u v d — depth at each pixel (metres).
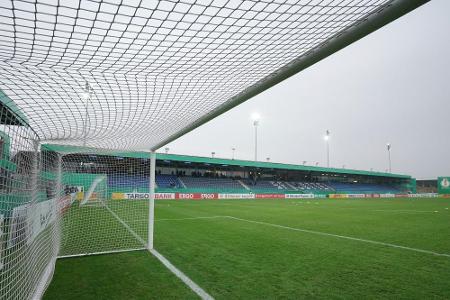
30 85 2.78
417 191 64.50
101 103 3.44
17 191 2.36
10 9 1.68
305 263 4.77
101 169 9.95
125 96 3.24
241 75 2.72
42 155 4.05
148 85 2.97
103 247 5.82
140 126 4.60
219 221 10.64
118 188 11.98
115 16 1.84
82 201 12.10
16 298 2.28
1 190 2.02
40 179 3.66
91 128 4.60
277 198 34.78
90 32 2.00
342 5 1.65
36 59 2.34
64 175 7.59
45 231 3.94
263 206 19.38
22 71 2.51
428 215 13.59
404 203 24.97
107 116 3.99
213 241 6.64
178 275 4.04
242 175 43.28
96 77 2.74
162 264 4.59
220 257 5.11
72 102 3.29
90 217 9.72
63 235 6.85
